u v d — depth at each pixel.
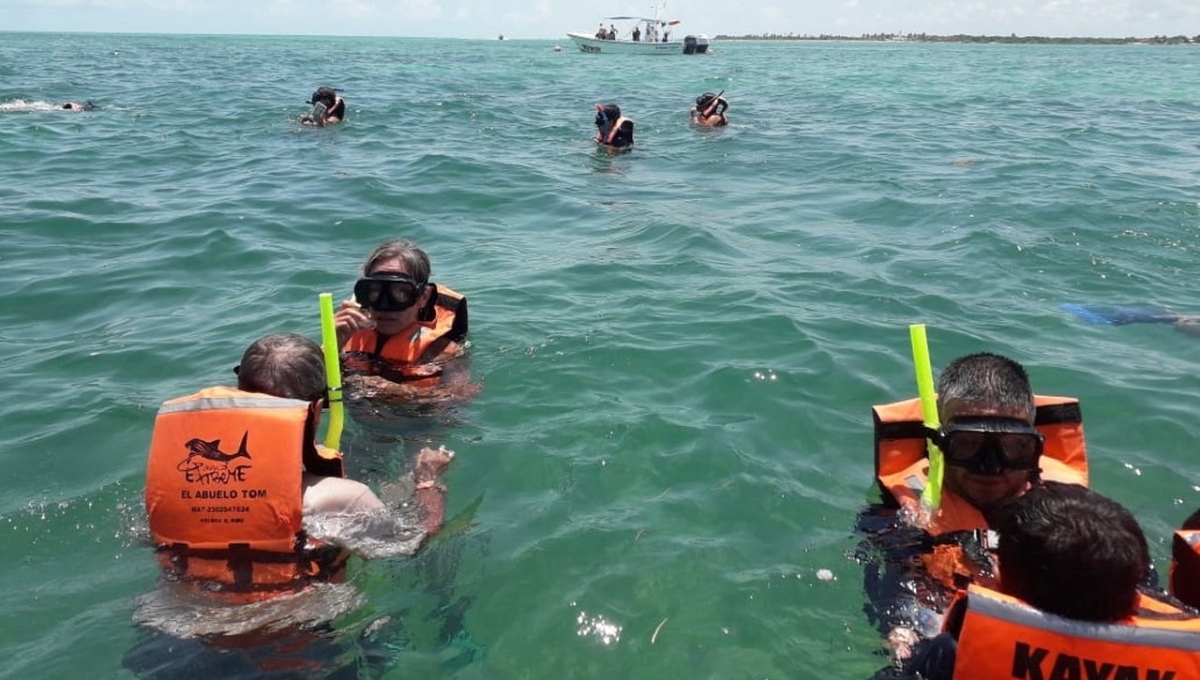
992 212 9.16
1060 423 3.49
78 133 14.63
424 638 2.95
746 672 2.87
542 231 8.72
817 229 8.73
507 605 3.15
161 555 3.09
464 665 2.86
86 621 2.98
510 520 3.69
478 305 6.33
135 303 6.47
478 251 7.92
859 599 3.19
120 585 3.18
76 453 4.21
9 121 15.72
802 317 6.08
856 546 3.47
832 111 20.11
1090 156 13.13
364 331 5.13
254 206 9.43
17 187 10.27
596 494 3.90
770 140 15.02
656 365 5.29
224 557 3.04
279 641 2.84
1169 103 22.67
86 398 4.81
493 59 50.31
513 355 5.38
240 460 3.03
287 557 3.02
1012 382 3.07
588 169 12.16
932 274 7.18
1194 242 8.19
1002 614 2.28
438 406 4.71
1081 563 2.21
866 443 4.39
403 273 4.91
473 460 4.18
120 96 21.47
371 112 18.72
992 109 20.84
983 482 3.14
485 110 19.70
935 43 178.75
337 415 3.69
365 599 3.08
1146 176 11.30
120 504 3.76
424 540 3.42
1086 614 2.24
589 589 3.24
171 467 3.06
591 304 6.38
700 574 3.32
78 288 6.77
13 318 6.16
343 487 3.25
